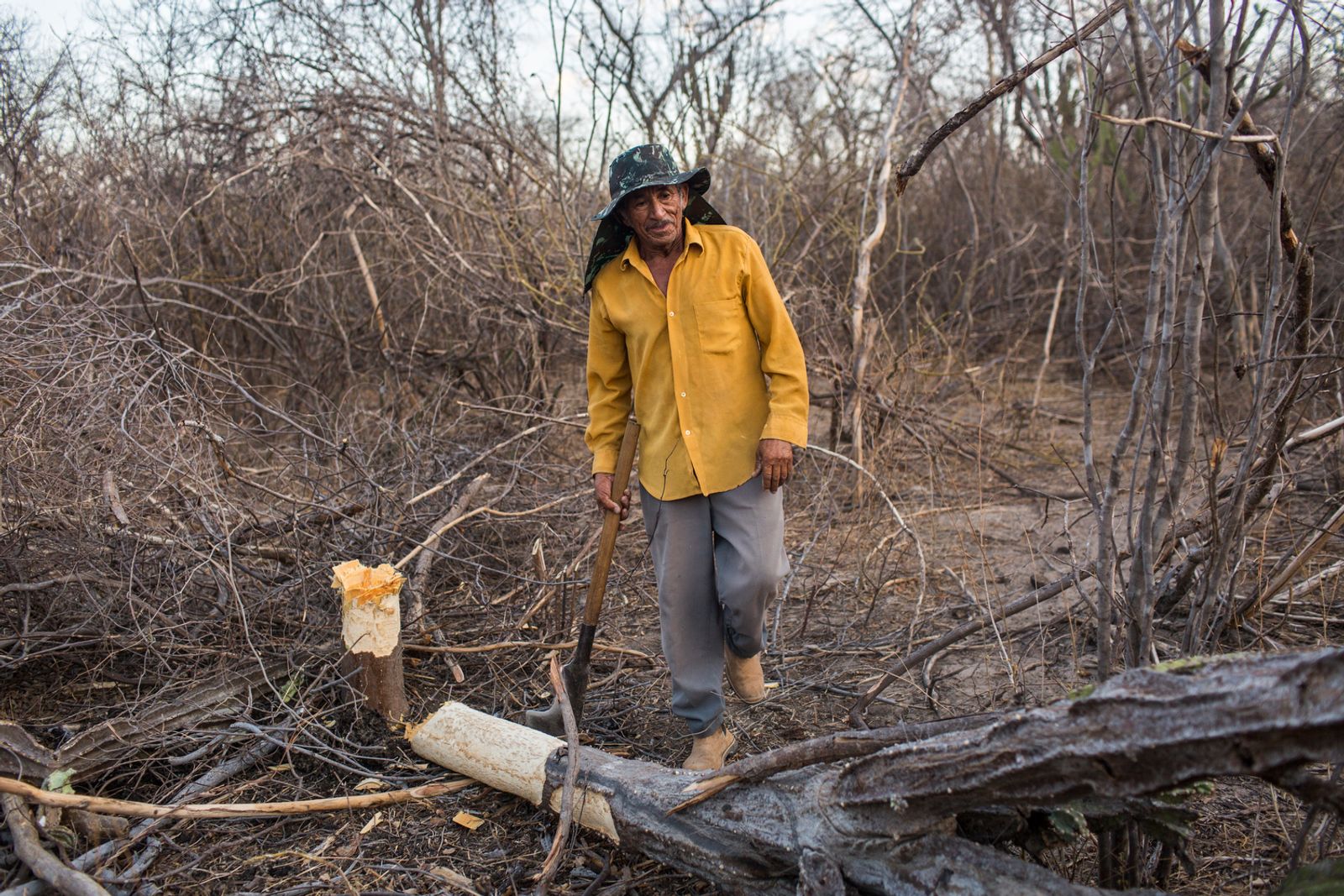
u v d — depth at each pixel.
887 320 6.49
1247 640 3.38
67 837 2.42
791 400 2.65
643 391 2.76
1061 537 4.75
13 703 3.16
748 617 2.72
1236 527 2.41
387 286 7.06
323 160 6.53
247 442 4.91
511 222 6.55
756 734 3.09
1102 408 7.41
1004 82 2.34
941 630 3.82
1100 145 8.15
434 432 5.38
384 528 3.99
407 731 2.92
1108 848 2.09
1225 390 5.53
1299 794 1.55
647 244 2.69
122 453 3.54
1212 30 2.03
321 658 3.26
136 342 3.95
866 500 5.39
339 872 2.44
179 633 3.42
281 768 2.82
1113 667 3.05
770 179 7.16
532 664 3.57
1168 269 2.12
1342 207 5.53
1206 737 1.48
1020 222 9.63
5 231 5.09
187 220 7.09
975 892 1.82
